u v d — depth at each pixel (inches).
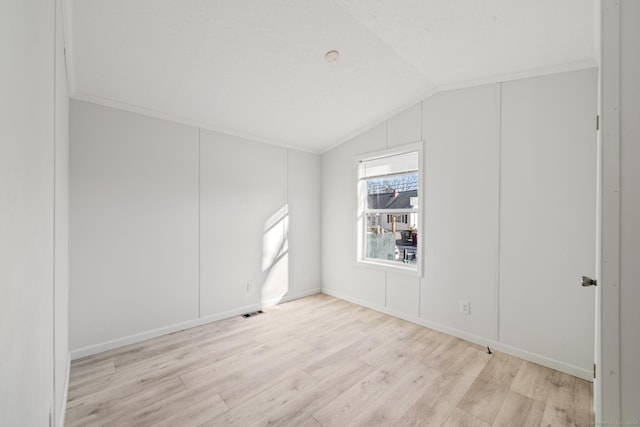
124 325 102.7
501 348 97.7
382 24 76.2
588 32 71.4
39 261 34.5
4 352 21.4
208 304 125.1
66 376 76.0
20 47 26.0
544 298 89.0
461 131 108.1
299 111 123.0
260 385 78.7
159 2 64.2
